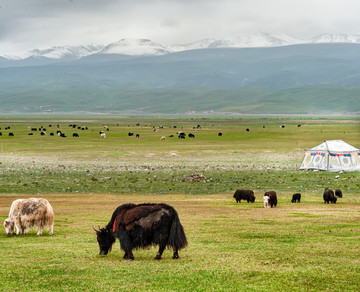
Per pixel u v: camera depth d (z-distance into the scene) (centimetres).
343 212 3253
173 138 13875
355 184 5609
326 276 1303
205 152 9769
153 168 7294
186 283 1250
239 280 1273
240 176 6431
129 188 5359
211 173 6744
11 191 5062
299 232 2261
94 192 5056
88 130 18350
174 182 5859
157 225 1545
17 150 9925
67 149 10206
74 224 2673
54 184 5616
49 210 2228
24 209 2180
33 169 7006
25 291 1197
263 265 1459
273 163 8012
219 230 2370
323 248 1781
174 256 1591
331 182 5822
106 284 1257
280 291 1168
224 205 3850
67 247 1880
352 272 1348
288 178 6228
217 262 1513
